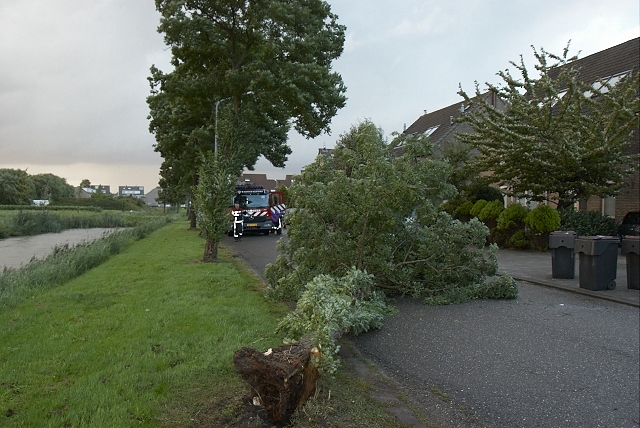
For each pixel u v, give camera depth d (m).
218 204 13.62
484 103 16.98
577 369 5.24
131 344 5.56
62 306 7.64
